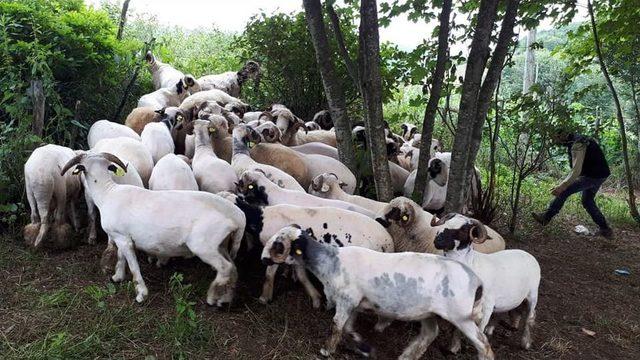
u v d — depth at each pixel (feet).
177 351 6.84
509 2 10.72
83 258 9.03
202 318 7.58
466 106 10.32
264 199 9.14
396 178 12.95
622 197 22.53
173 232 7.55
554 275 11.97
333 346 7.09
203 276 8.75
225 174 10.03
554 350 8.46
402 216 8.59
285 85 17.46
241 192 9.23
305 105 17.51
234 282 7.77
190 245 7.57
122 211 7.66
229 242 8.11
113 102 14.58
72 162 7.86
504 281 7.44
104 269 8.47
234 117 12.86
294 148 12.93
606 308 10.50
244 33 18.39
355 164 12.12
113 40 14.19
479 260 7.45
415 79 11.59
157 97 15.20
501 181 18.20
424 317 6.88
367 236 8.09
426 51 11.80
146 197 7.70
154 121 12.78
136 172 9.37
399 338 7.91
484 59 10.18
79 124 11.54
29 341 6.79
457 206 10.76
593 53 17.89
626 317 10.15
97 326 7.02
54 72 12.64
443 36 10.73
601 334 9.35
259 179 9.23
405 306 6.78
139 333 7.12
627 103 27.12
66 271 8.52
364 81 10.58
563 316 9.86
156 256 8.80
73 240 9.55
